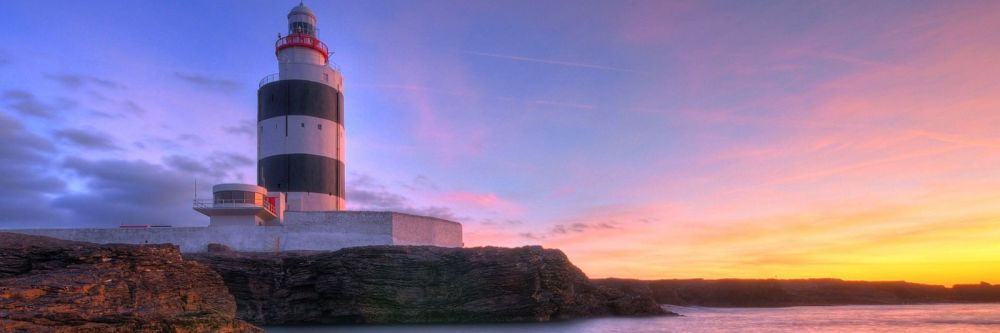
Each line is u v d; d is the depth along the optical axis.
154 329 28.78
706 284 148.62
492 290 55.19
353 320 53.94
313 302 53.91
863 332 57.34
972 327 63.62
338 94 72.25
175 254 43.97
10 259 40.56
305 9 73.94
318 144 68.44
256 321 51.88
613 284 107.25
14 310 28.03
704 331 53.22
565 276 59.94
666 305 134.38
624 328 53.22
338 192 70.31
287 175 66.81
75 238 56.91
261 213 61.41
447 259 56.03
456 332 46.09
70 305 31.50
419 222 64.56
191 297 42.75
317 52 72.31
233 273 52.19
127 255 41.06
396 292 54.06
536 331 47.56
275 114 68.38
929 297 168.75
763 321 73.00
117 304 35.28
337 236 60.50
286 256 54.47
